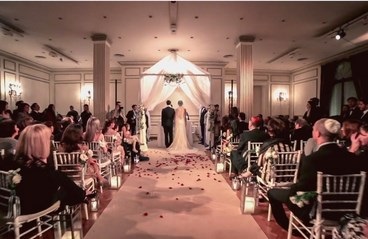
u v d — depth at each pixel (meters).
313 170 1.99
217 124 7.79
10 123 2.92
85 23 6.13
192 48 8.58
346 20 5.90
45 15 5.62
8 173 1.86
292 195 2.10
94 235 2.71
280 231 2.81
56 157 2.93
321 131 2.05
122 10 5.35
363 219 1.71
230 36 7.18
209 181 4.72
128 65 11.12
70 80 12.50
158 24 6.20
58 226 2.42
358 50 8.37
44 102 11.98
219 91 11.12
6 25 6.19
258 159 3.21
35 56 9.73
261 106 13.06
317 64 10.84
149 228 2.87
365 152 2.27
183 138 8.34
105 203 3.62
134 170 5.55
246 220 3.08
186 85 9.11
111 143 4.67
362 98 7.41
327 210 1.96
